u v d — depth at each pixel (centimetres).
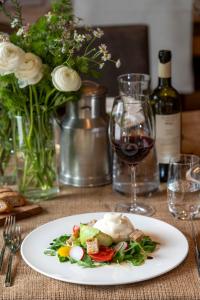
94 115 138
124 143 121
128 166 133
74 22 126
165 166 139
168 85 136
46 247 106
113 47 211
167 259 100
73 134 138
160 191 136
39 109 129
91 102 136
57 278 95
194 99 327
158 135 138
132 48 212
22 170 133
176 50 324
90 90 136
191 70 330
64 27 124
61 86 121
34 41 124
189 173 120
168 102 135
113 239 104
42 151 132
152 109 136
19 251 108
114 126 123
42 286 96
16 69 119
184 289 94
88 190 138
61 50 122
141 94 131
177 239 107
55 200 133
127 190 134
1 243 112
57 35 124
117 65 122
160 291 94
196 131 167
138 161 124
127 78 137
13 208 124
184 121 176
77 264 100
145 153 123
